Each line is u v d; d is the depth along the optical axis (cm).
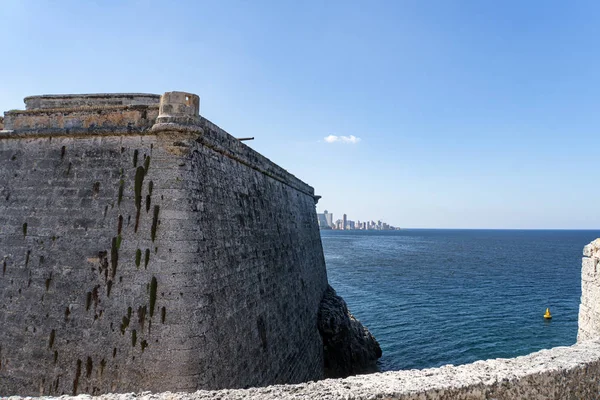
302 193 2739
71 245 1107
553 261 9744
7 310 1114
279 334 1591
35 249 1137
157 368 963
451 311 4234
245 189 1541
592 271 1245
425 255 11325
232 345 1166
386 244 17000
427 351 3028
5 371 1067
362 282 6097
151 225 1056
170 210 1056
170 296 1002
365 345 2689
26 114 1252
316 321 2322
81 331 1038
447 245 16900
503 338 3325
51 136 1223
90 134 1174
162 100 1102
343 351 2400
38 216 1163
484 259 10219
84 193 1140
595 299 1221
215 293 1116
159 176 1087
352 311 4197
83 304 1054
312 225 2919
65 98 1446
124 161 1130
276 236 1839
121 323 1012
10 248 1162
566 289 5597
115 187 1115
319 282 2745
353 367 2450
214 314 1089
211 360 1034
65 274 1091
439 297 4962
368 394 618
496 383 678
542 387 715
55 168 1194
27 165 1229
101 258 1070
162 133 1098
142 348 983
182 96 1100
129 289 1027
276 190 2028
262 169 1775
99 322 1029
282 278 1794
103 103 1430
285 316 1719
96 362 1005
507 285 5903
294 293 1947
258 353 1345
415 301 4716
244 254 1389
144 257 1038
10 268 1144
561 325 3700
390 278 6544
